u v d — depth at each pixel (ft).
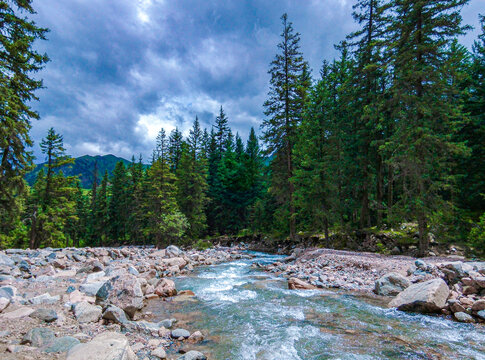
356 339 17.72
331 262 45.62
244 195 132.46
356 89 69.62
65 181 91.15
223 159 148.15
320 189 61.82
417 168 46.50
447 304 23.12
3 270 31.37
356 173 70.23
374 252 57.06
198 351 16.14
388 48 54.24
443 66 45.52
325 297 28.73
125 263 45.34
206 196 133.28
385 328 19.65
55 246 96.12
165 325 20.43
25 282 28.35
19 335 14.93
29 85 49.14
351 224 78.59
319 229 74.38
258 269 50.42
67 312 19.92
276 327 20.10
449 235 53.06
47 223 85.76
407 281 29.37
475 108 70.90
